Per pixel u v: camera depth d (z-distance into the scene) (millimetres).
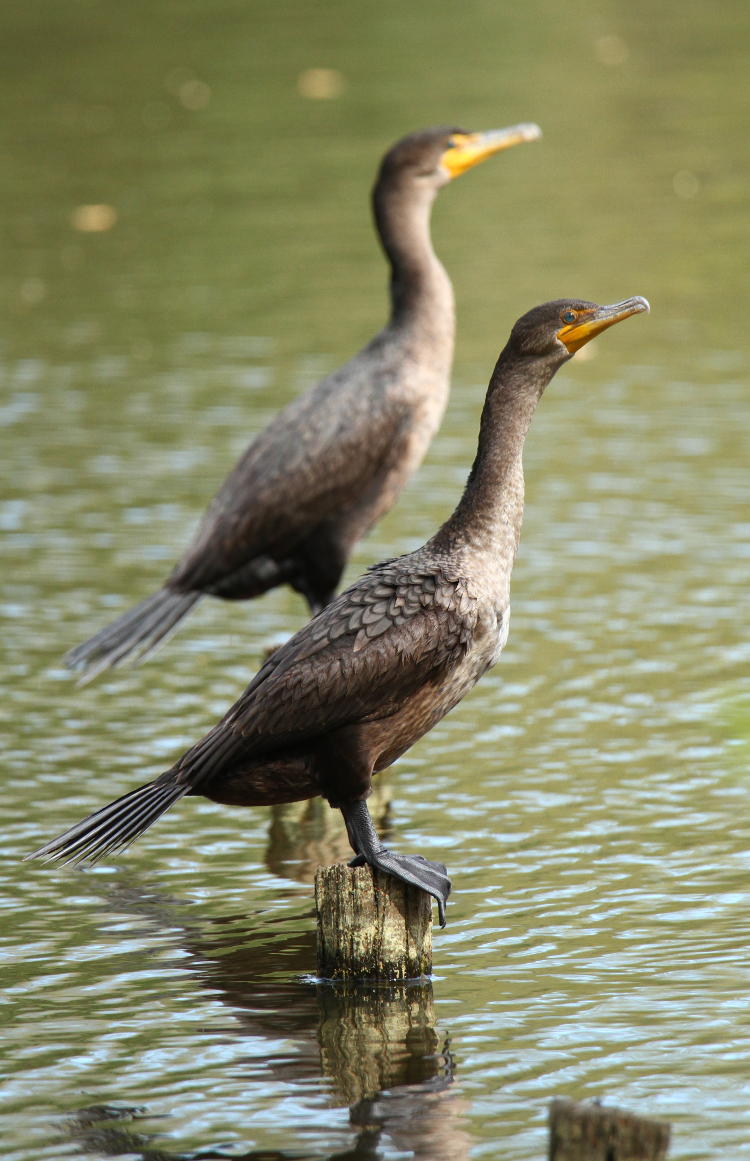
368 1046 8406
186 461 18016
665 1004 8688
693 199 27312
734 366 20297
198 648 14234
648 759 11820
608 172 28875
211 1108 7922
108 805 8992
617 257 24562
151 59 36344
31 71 36000
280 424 13188
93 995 9008
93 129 32000
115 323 22859
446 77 34125
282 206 27531
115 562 15609
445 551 8953
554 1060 8203
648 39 37125
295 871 10586
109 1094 8070
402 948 9039
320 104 32531
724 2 40406
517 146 30516
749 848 10469
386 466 13367
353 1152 7535
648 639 13820
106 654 12406
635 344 21312
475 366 20500
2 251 26234
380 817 11109
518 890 10039
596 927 9555
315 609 13516
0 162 30391
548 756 11945
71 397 20141
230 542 12836
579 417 18891
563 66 34844
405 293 13680
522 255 24828
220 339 21969
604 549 15562
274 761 8992
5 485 17469
